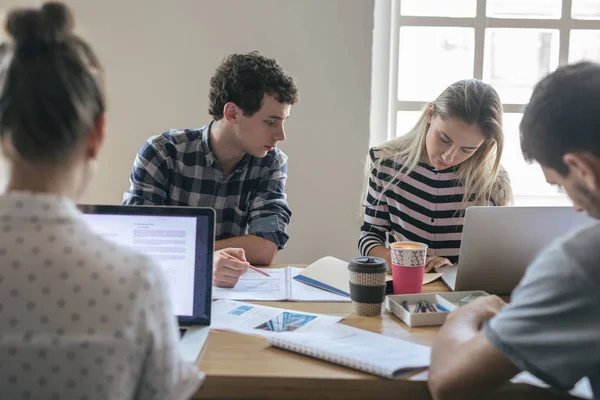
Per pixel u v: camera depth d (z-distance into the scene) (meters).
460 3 2.61
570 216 1.42
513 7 2.61
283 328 1.21
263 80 1.75
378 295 1.30
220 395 1.00
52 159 0.66
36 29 0.66
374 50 2.64
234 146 1.87
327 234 2.63
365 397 0.99
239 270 1.49
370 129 2.63
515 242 1.42
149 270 0.69
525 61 2.65
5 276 0.64
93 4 2.47
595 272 0.78
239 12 2.49
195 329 1.20
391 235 2.03
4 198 0.66
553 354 0.81
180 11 2.49
